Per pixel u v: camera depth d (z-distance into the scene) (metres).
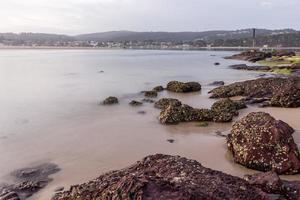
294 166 13.74
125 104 30.06
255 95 31.44
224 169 14.45
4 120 24.45
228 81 47.03
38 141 19.19
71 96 35.25
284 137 14.29
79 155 16.77
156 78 52.62
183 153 16.62
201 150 17.02
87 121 23.81
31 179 14.07
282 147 14.08
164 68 73.62
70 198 9.50
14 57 130.25
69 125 22.75
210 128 21.27
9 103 31.48
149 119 24.05
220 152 16.61
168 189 8.13
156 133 20.38
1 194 12.51
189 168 10.87
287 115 23.64
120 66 81.06
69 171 14.79
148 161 11.79
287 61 76.44
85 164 15.57
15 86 44.03
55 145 18.41
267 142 14.40
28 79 52.34
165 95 35.12
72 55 157.88
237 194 9.14
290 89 27.30
